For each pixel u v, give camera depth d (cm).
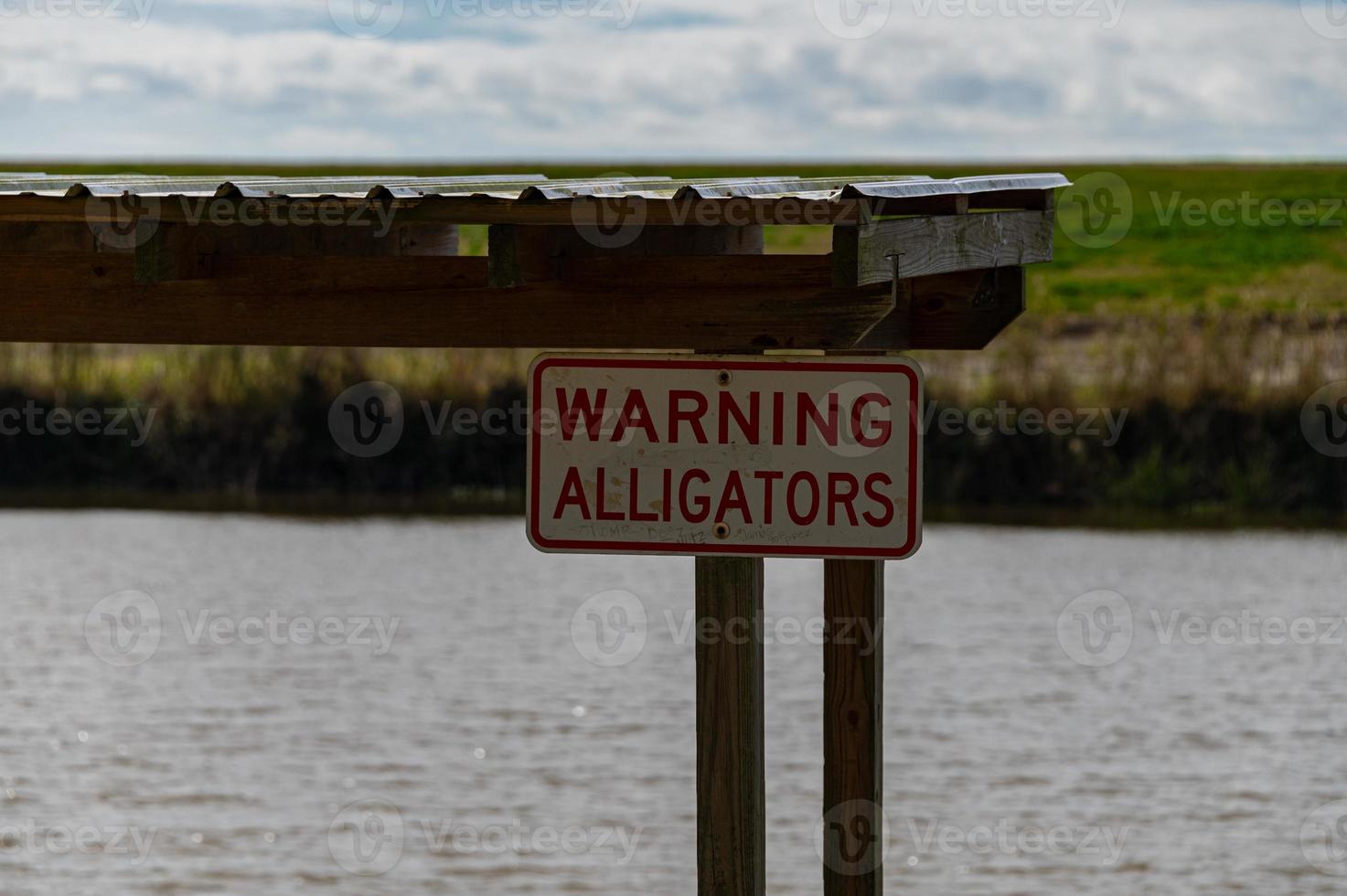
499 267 588
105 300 630
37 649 1755
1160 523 2395
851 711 638
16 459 2741
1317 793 1320
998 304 700
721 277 593
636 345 600
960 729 1490
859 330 583
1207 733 1469
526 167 6612
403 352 2777
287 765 1389
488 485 2697
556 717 1517
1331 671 1658
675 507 579
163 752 1423
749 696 586
